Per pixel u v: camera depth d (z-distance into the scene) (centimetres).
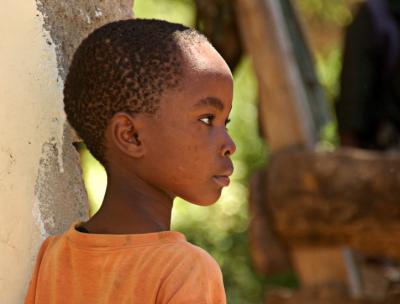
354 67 683
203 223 1054
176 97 199
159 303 194
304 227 555
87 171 1009
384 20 682
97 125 206
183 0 1167
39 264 222
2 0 225
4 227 223
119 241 202
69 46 251
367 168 536
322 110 657
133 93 199
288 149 586
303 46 651
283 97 591
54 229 242
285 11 630
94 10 263
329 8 1216
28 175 232
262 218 577
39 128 237
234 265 992
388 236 538
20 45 231
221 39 620
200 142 202
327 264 566
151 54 199
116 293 198
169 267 195
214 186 206
